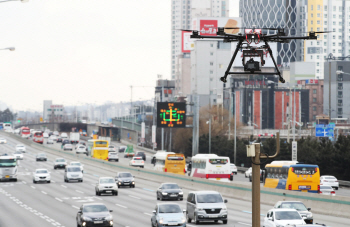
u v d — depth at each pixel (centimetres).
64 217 11112
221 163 17975
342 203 10750
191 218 10112
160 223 8656
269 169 15175
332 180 18850
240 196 14812
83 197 15612
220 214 9700
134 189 18688
